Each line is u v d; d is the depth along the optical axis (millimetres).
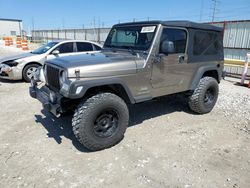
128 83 3629
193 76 4715
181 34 4273
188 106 5195
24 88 7008
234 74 10250
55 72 3494
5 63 7523
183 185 2766
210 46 4961
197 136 4023
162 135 4039
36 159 3242
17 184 2732
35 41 40094
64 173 2955
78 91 3104
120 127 3580
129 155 3389
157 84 4070
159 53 3930
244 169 3102
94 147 3408
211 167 3129
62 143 3697
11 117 4703
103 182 2805
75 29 30594
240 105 5758
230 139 3938
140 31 4098
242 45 10742
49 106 3465
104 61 3467
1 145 3586
